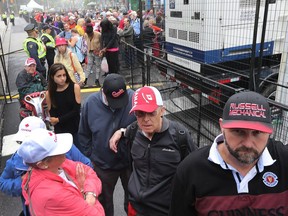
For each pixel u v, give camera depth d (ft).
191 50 21.44
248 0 18.60
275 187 4.63
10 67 42.19
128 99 9.30
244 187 4.66
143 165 7.63
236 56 19.52
